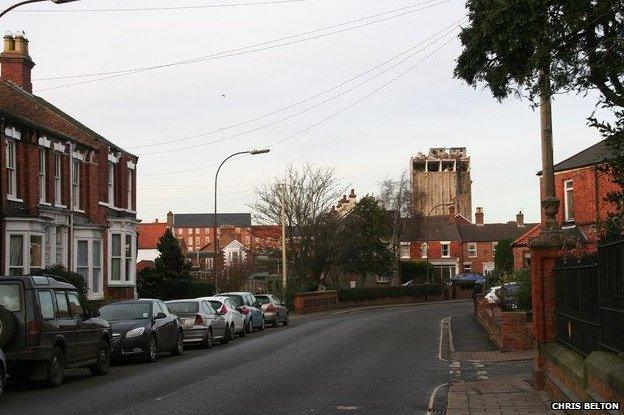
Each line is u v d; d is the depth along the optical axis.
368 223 69.56
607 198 8.05
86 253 33.69
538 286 13.63
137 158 41.00
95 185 35.25
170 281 45.34
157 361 20.69
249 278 59.88
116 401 13.13
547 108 17.86
